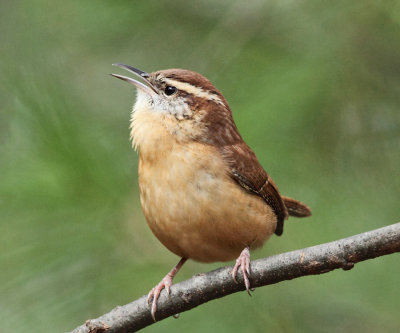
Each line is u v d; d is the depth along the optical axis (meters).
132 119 8.73
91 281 8.16
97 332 7.57
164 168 8.04
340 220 9.09
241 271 7.48
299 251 7.22
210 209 7.96
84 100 9.59
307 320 9.48
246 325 9.16
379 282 9.49
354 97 9.23
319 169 9.13
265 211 8.44
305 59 9.23
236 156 8.29
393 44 9.45
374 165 9.24
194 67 9.50
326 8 9.55
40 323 7.78
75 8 9.95
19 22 10.02
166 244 8.45
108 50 10.12
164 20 10.05
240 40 9.51
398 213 9.05
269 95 8.84
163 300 7.71
